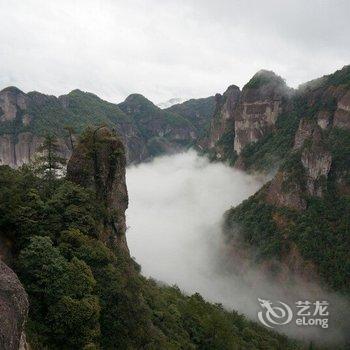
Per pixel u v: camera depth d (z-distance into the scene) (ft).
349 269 332.39
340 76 535.19
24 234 119.24
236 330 258.78
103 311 115.34
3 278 70.38
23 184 141.28
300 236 368.68
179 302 225.15
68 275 106.11
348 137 427.74
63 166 170.81
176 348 142.72
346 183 390.42
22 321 68.33
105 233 155.22
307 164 403.34
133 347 120.88
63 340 99.04
